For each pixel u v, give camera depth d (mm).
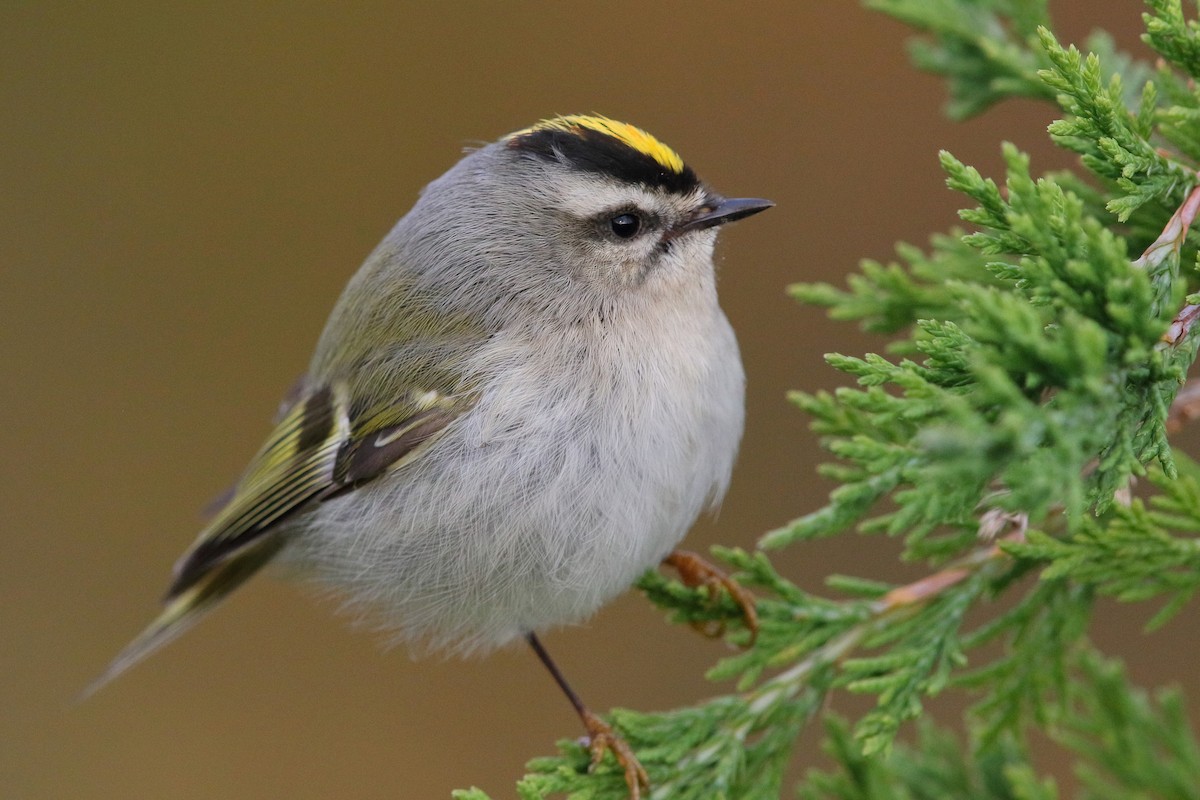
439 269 1708
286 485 1715
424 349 1705
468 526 1700
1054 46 1665
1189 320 1657
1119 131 1665
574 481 1697
